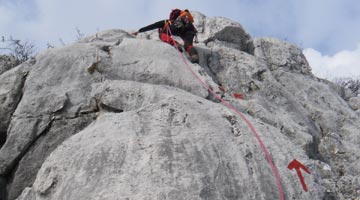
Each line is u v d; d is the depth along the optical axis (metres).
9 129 5.77
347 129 8.07
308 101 8.43
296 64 9.38
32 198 4.66
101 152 4.57
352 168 7.14
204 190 4.30
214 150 4.78
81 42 7.62
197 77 6.71
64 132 5.80
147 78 6.49
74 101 6.05
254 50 9.35
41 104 5.96
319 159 7.15
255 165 4.88
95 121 5.42
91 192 4.22
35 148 5.68
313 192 5.03
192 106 5.38
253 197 4.54
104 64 6.54
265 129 5.58
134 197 4.09
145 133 4.89
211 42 8.92
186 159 4.54
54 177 4.57
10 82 6.58
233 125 5.35
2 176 5.57
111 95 5.79
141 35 9.11
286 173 5.02
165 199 4.10
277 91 7.88
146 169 4.35
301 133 6.84
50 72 6.41
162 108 5.27
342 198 6.14
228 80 7.73
